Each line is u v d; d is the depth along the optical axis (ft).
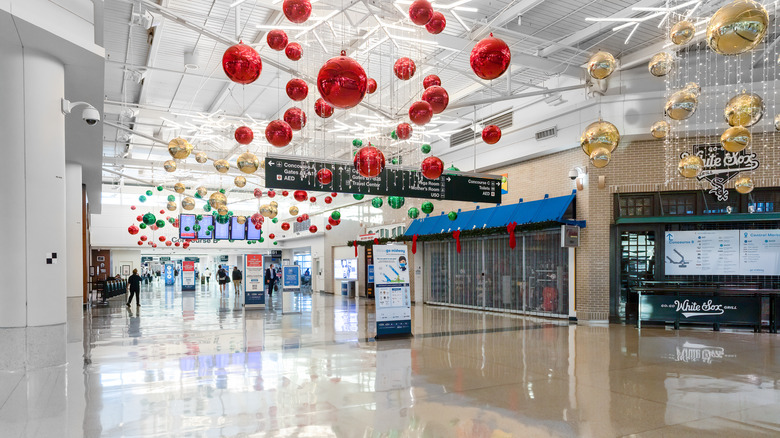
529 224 46.03
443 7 20.47
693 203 41.09
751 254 39.06
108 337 33.86
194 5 33.37
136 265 131.54
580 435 14.65
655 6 31.19
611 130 20.57
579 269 43.93
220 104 54.54
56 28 19.89
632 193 42.68
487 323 42.65
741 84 38.37
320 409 16.99
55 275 21.26
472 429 15.08
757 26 12.17
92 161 44.75
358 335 34.94
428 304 63.52
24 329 20.47
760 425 15.58
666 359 26.12
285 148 70.95
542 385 20.49
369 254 75.97
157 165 70.69
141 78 41.09
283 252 125.70
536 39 35.81
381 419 15.96
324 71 12.82
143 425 15.19
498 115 52.95
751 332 36.55
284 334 35.42
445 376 22.06
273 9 33.04
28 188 20.57
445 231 59.16
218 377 21.67
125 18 34.99
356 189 39.70
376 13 27.27
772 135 38.32
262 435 14.44
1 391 18.44
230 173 78.95
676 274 41.09
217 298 79.20
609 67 19.65
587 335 35.09
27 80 20.79
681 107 21.08
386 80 45.57
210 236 84.64
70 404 17.28
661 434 14.78
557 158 47.09
